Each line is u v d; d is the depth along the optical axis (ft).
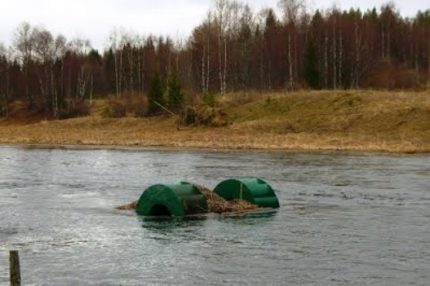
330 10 451.53
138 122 282.77
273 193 98.48
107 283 55.06
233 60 372.99
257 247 68.85
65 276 57.21
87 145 236.63
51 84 379.35
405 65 384.47
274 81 363.56
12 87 415.23
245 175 140.56
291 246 69.31
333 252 66.44
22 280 55.83
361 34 379.55
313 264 61.31
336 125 232.94
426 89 311.88
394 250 67.26
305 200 104.88
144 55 449.89
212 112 261.03
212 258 63.77
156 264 61.41
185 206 89.56
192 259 63.46
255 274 57.88
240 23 426.92
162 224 83.05
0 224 83.46
